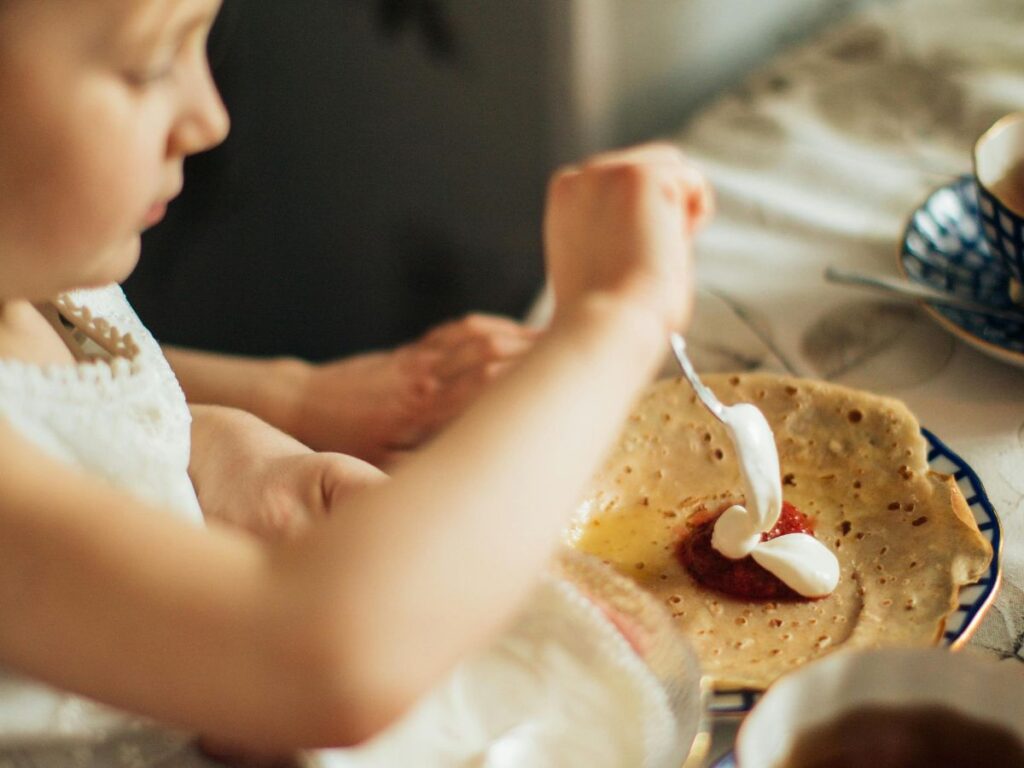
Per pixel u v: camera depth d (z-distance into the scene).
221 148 1.68
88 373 0.60
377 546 0.49
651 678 0.57
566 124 1.62
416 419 0.88
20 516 0.49
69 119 0.50
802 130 1.02
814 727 0.53
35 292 0.54
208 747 0.59
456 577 0.49
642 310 0.54
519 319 1.76
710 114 1.06
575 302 0.55
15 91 0.49
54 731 0.59
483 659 0.59
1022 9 1.14
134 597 0.49
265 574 0.49
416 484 0.50
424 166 1.74
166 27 0.50
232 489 0.66
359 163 1.75
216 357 0.97
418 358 0.91
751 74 1.13
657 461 0.77
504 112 1.64
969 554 0.68
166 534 0.50
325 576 0.49
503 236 1.75
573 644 0.59
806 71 1.10
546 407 0.51
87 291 0.67
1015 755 0.53
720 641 0.67
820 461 0.75
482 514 0.50
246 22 1.62
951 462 0.73
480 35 1.59
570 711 0.57
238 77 1.65
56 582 0.49
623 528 0.74
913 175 0.96
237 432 0.69
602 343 0.53
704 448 0.77
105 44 0.50
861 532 0.71
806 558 0.69
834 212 0.94
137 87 0.51
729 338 0.84
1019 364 0.78
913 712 0.54
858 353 0.83
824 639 0.66
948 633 0.64
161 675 0.49
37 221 0.52
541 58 1.57
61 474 0.50
